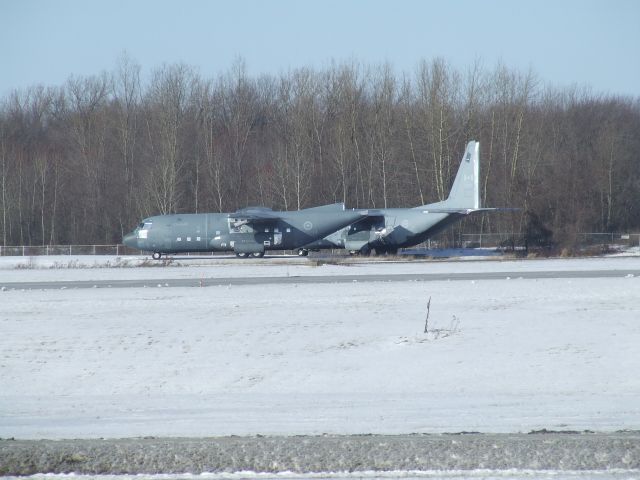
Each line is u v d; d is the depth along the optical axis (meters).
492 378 82.19
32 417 69.25
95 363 92.88
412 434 57.41
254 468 49.56
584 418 63.94
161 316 121.81
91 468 49.91
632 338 98.31
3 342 105.25
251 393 78.56
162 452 52.16
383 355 93.44
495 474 47.78
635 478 47.06
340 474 48.31
